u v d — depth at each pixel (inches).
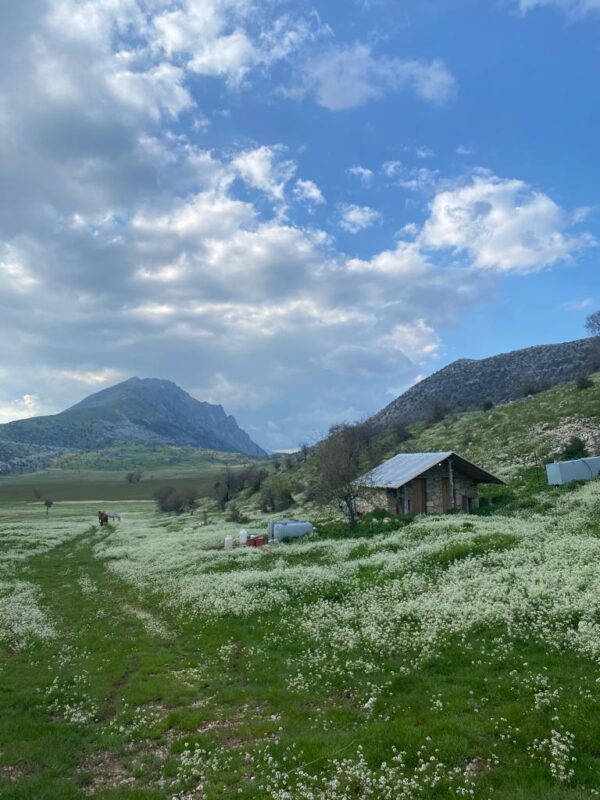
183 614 1121.4
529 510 1913.1
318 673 722.2
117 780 504.4
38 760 544.4
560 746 452.1
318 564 1451.8
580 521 1569.9
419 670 681.0
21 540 2815.0
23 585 1637.6
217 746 551.8
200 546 2137.1
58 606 1337.4
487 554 1159.0
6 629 1088.8
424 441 3909.9
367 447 3983.8
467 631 765.9
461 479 2201.0
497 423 3565.5
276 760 503.5
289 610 1040.2
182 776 495.5
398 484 2031.3
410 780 441.4
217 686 728.3
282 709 630.5
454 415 4584.2
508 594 869.2
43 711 678.5
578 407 3161.9
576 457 2455.7
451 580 1023.6
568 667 611.8
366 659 745.0
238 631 961.5
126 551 2228.1
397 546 1461.6
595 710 503.8
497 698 569.9
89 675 799.1
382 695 629.3
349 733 539.5
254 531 2429.9
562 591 826.2
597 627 683.4
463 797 409.7
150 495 7632.9
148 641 960.9
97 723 639.8
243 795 450.3
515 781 425.1
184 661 845.8
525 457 2726.4
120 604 1300.4
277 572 1330.0
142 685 742.5
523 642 703.7
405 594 999.0
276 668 765.3
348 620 918.4
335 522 2206.0
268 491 3880.4
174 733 596.1
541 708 526.3
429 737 499.8
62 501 6850.4
